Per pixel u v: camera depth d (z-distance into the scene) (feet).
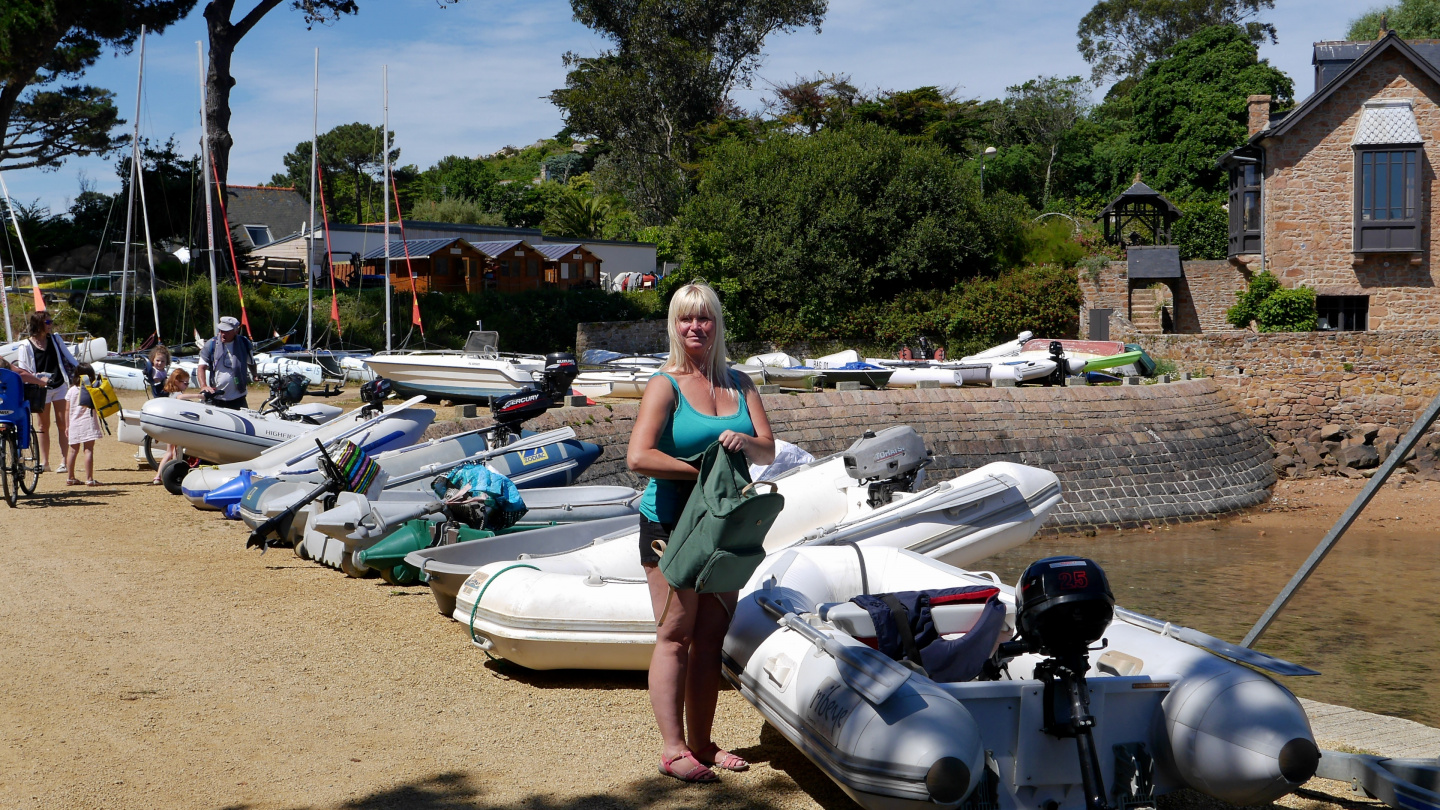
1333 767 13.89
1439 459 80.59
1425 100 97.14
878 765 10.92
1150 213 134.92
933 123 176.55
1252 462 80.07
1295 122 99.09
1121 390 75.87
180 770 13.82
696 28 193.98
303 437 37.19
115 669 18.16
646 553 13.25
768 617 14.47
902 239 125.90
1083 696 11.41
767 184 128.47
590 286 148.56
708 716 13.98
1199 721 11.80
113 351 100.78
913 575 17.21
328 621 21.85
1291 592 16.56
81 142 127.44
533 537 23.30
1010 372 82.28
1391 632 38.45
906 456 22.25
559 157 312.09
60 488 39.78
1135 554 58.13
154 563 27.17
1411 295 98.22
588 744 15.08
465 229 156.35
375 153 292.81
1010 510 22.79
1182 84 175.01
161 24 107.86
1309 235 100.07
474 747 14.93
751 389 13.46
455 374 70.49
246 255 143.84
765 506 11.87
